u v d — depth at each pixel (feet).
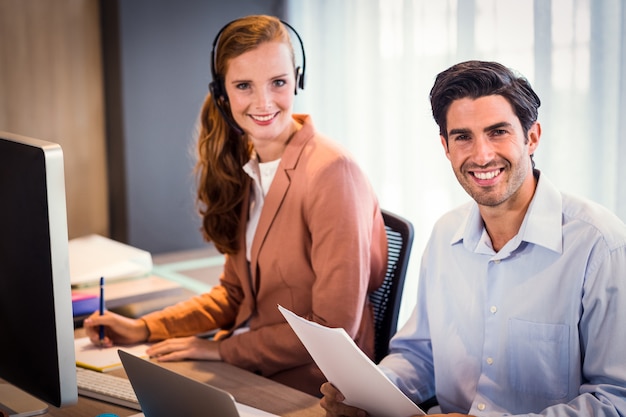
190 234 11.54
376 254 6.06
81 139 11.02
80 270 7.18
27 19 10.44
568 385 4.46
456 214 5.05
